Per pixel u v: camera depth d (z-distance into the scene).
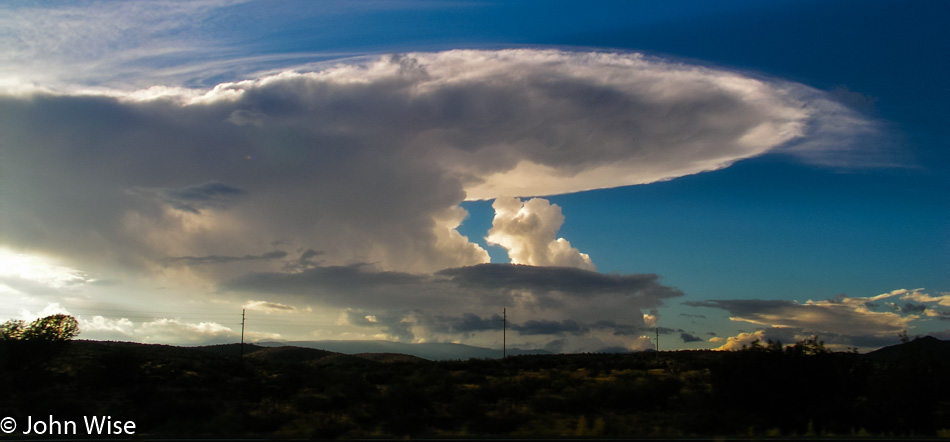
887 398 33.31
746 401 33.62
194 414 33.69
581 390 40.19
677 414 35.03
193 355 95.75
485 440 25.83
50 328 53.31
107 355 48.28
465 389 46.97
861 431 29.47
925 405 32.56
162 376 53.00
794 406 33.06
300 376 49.56
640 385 39.38
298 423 32.19
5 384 42.44
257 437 28.28
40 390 42.00
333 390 41.75
